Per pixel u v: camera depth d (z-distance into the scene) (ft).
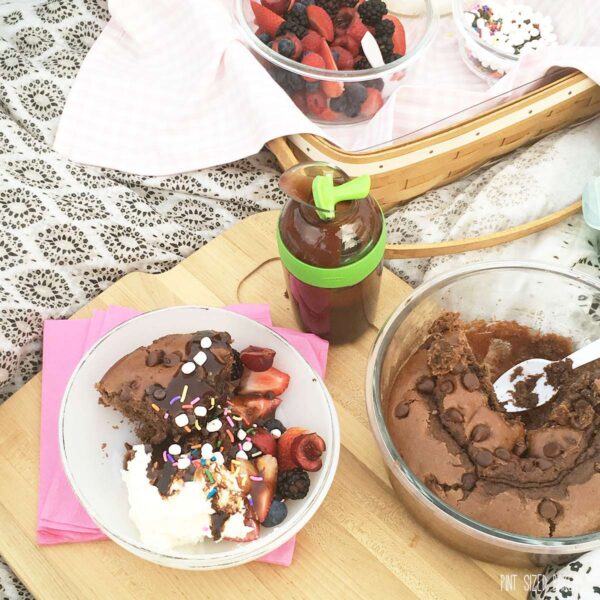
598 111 3.40
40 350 3.13
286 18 3.44
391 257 3.08
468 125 3.11
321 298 2.80
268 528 2.65
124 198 3.29
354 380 2.94
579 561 2.64
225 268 3.10
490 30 3.53
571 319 2.84
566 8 3.57
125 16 3.49
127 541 2.58
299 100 3.43
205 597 2.68
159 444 2.73
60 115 3.44
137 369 2.76
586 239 3.16
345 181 2.69
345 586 2.68
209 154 3.33
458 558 2.71
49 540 2.72
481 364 2.74
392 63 3.34
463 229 3.20
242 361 2.81
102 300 3.05
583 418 2.60
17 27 3.64
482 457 2.55
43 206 3.21
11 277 3.11
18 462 2.84
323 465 2.69
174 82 3.43
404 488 2.58
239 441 2.71
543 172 3.26
